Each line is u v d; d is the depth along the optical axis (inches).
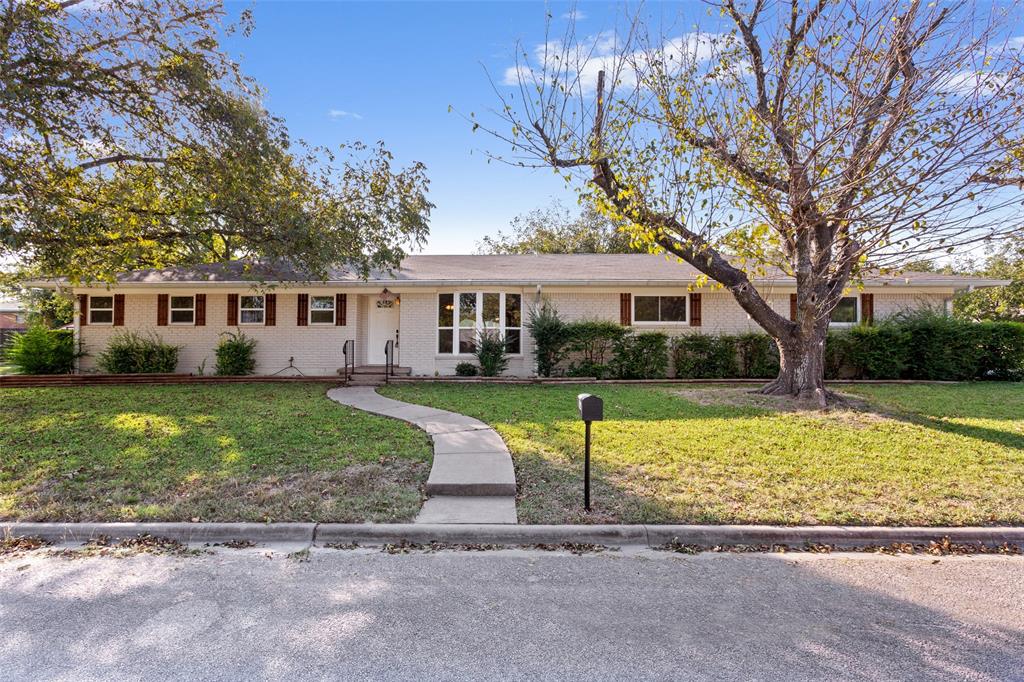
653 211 345.4
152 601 135.1
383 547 173.0
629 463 250.8
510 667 107.2
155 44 385.4
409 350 589.3
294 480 228.1
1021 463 246.4
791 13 315.6
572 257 713.0
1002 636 119.3
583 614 129.0
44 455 261.7
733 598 137.5
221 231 466.0
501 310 578.9
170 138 411.8
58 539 177.9
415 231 489.1
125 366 575.2
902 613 129.7
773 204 316.8
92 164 413.7
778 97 323.0
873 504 200.4
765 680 103.0
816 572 153.6
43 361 569.0
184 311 599.8
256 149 416.2
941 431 302.7
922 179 266.7
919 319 537.6
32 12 310.3
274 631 120.8
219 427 321.4
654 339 552.4
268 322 596.1
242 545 174.2
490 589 142.5
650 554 167.6
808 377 397.4
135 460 253.9
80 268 465.7
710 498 206.4
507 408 385.1
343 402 413.4
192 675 104.5
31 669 106.1
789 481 225.3
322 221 452.4
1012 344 520.1
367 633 120.0
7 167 342.3
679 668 106.8
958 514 190.5
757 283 553.3
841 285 383.9
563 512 194.9
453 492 215.0
